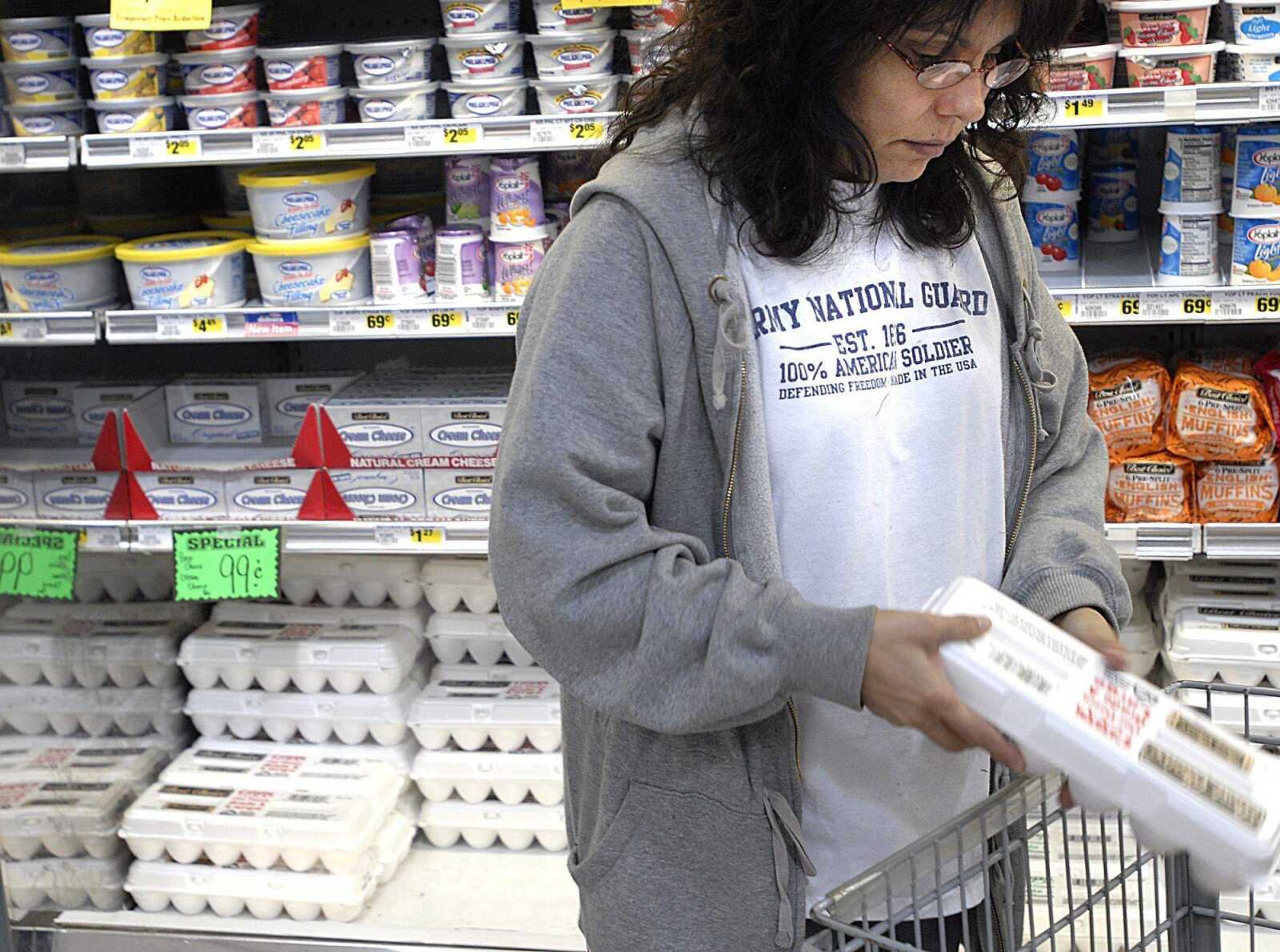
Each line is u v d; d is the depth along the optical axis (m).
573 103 2.33
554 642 1.14
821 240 1.19
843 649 1.04
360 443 2.52
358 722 2.68
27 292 2.50
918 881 1.06
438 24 2.74
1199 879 1.01
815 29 1.07
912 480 1.25
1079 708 0.98
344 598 2.80
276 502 2.57
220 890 2.42
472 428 2.49
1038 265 2.38
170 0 2.28
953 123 1.11
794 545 1.24
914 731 1.30
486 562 2.72
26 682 2.64
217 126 2.41
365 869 2.46
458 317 2.42
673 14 2.21
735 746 1.22
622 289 1.14
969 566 1.29
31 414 2.71
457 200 2.50
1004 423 1.33
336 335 2.44
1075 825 2.12
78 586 2.66
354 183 2.47
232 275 2.52
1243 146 2.17
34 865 2.48
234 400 2.64
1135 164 2.49
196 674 2.70
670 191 1.15
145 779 2.64
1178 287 2.22
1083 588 1.23
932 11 1.02
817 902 1.12
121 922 2.42
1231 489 2.34
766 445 1.20
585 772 1.31
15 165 2.40
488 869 2.61
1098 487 1.36
